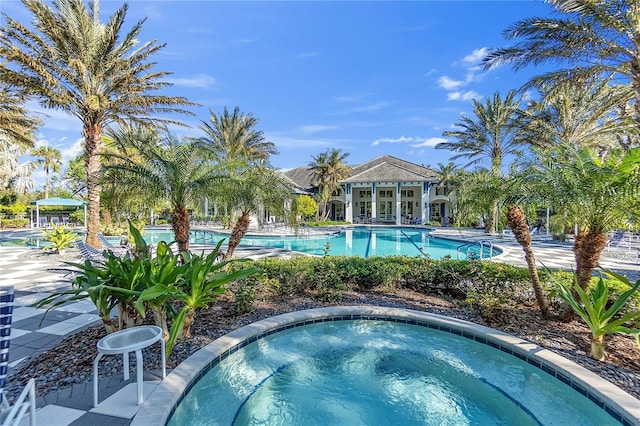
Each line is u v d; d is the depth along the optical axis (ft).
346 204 120.67
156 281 13.79
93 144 43.47
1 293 8.56
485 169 20.76
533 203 16.43
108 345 10.49
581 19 32.24
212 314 18.28
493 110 69.77
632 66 32.63
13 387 11.17
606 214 15.35
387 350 16.49
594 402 10.96
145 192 23.09
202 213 26.61
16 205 106.42
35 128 54.19
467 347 16.33
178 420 10.71
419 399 12.70
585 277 16.20
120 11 39.50
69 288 24.79
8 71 36.27
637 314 12.42
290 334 17.62
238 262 23.43
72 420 9.34
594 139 56.24
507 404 12.37
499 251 49.73
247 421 11.40
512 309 18.06
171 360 12.96
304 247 63.52
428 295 22.63
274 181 29.22
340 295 21.49
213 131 79.20
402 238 79.46
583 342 14.69
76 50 39.75
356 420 11.50
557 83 38.81
